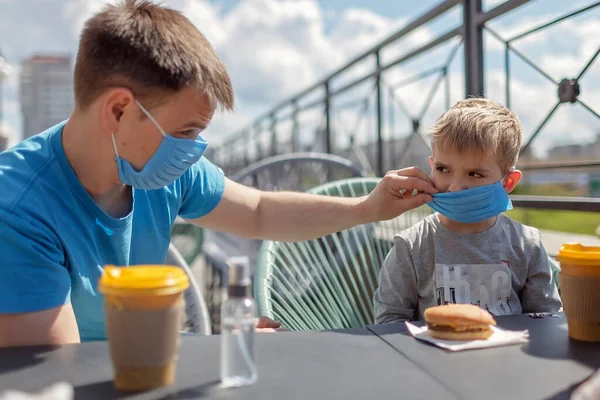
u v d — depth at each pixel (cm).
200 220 159
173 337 68
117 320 66
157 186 121
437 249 153
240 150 803
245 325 72
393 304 153
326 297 168
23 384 69
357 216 150
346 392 66
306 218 157
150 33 107
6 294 92
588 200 175
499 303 148
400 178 142
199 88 109
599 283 85
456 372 73
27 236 98
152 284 66
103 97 108
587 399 60
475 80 228
